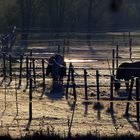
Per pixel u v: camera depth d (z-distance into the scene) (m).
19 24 86.75
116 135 17.05
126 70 32.81
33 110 23.80
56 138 16.45
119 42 64.75
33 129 19.36
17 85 31.94
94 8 91.12
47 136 16.53
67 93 27.78
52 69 31.73
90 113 23.41
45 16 89.94
